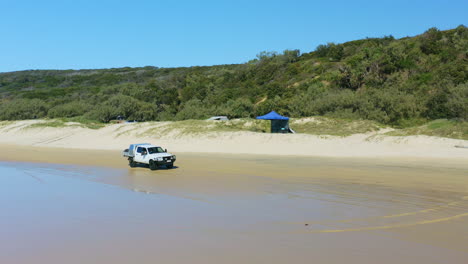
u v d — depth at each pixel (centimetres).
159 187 1597
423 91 6391
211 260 700
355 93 6688
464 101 4631
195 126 4816
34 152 3750
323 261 692
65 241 824
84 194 1434
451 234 870
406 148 3139
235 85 11206
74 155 3400
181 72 17038
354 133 4366
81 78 18712
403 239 830
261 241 819
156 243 807
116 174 2069
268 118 4372
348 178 1830
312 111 6291
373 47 9438
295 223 979
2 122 7025
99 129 5531
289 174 2000
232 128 4841
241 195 1398
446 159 2616
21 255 734
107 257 720
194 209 1155
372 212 1105
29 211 1130
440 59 7831
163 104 9606
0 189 1563
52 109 8494
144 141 4472
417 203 1234
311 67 10300
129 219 1025
